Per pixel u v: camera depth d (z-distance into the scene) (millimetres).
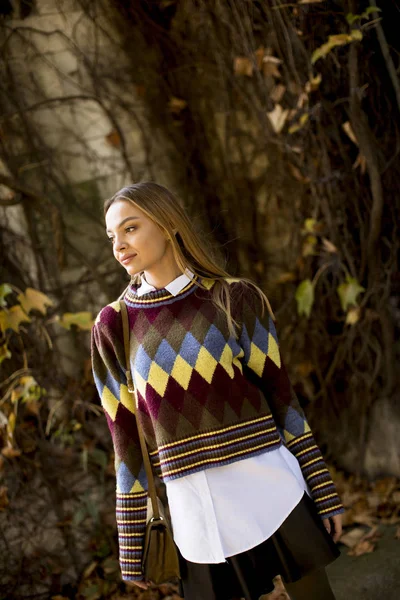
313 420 3441
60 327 3150
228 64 3191
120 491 1825
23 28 3033
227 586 1732
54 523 3027
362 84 3018
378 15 2918
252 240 3344
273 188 3281
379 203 3041
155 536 1791
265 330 1815
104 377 1869
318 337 3354
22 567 2945
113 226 1766
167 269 1813
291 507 1732
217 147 3293
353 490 3260
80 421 3127
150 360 1749
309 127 3129
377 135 3076
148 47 3188
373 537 2834
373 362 3340
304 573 1715
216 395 1717
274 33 3059
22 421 3072
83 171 3150
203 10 3139
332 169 3174
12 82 3051
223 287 1789
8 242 3109
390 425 3330
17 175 3059
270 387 1832
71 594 2928
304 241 3277
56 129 3111
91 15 3090
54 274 3145
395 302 3281
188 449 1714
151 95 3199
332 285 3311
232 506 1700
